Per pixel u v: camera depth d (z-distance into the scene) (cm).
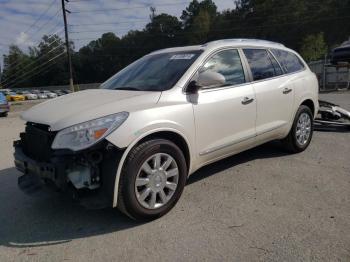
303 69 612
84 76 11012
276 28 7762
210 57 454
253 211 393
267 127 518
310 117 613
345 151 612
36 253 329
